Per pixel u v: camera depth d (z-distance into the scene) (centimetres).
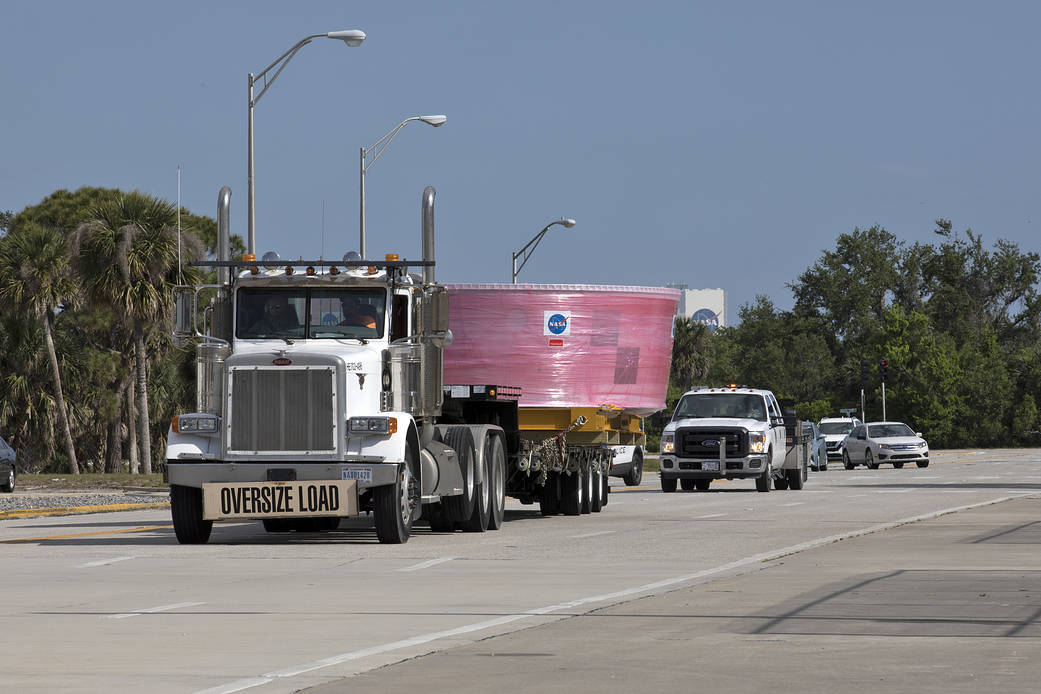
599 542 5494
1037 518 6575
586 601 3531
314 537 5931
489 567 4503
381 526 5409
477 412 6638
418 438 5584
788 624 3064
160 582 4094
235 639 2944
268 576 4256
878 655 2642
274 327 5578
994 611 3269
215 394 5494
